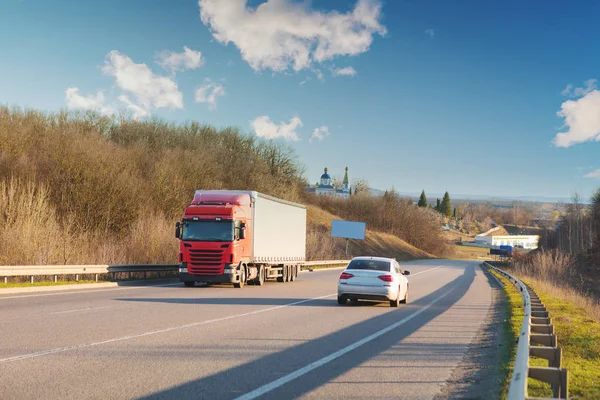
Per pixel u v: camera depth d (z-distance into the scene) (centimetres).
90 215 4403
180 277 2378
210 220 2388
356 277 1734
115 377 695
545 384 721
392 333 1186
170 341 970
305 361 841
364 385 703
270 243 2819
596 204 9706
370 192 13225
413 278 4038
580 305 2220
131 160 5506
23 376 683
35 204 2694
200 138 7912
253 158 8388
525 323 886
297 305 1719
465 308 1856
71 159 4628
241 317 1352
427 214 14162
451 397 661
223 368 770
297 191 9706
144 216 4331
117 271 2500
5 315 1243
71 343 915
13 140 4769
